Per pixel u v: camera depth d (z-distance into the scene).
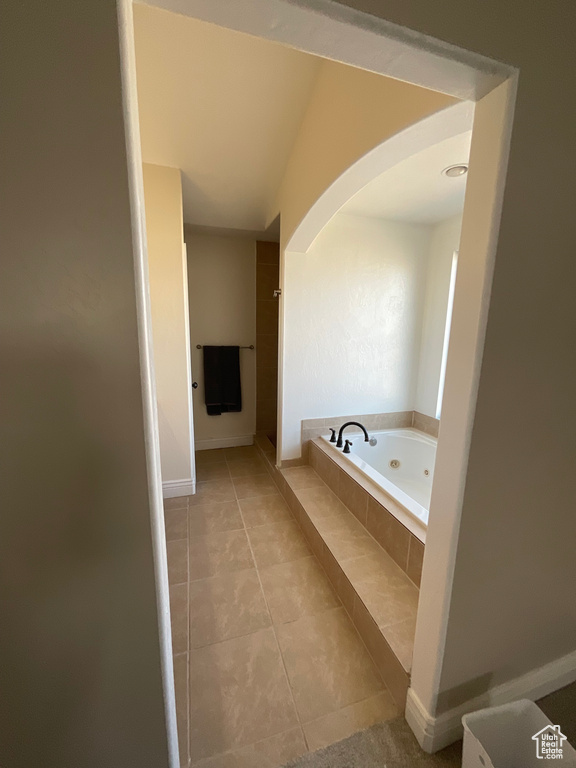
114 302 0.49
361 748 1.00
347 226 2.42
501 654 1.02
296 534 2.05
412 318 2.73
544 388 0.84
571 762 0.80
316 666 1.24
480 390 0.75
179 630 1.38
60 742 0.61
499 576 0.93
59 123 0.42
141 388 0.53
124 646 0.61
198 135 1.83
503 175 0.65
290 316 2.43
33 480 0.50
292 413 2.59
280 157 2.04
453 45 0.57
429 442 2.59
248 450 3.43
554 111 0.67
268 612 1.48
